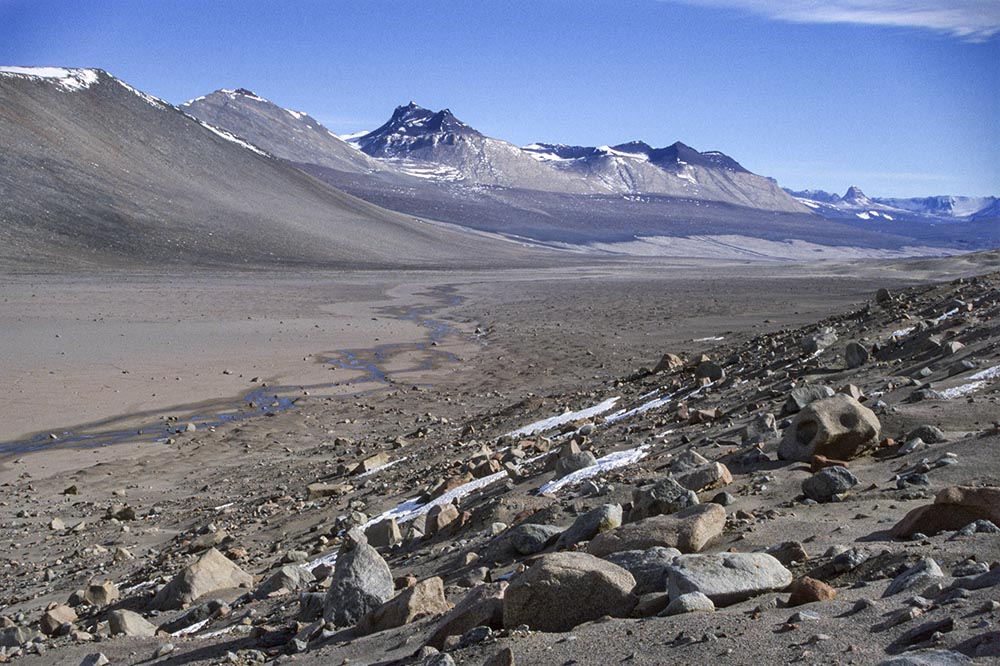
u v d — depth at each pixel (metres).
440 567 10.37
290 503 20.66
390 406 37.03
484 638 6.28
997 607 4.66
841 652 4.62
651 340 50.91
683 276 145.00
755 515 8.54
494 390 39.22
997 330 15.79
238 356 51.97
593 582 6.38
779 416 13.98
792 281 111.81
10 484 27.36
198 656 9.07
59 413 37.34
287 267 144.12
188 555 17.28
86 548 19.64
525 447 18.86
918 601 5.05
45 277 106.50
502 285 120.44
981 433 10.04
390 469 22.34
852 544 7.02
